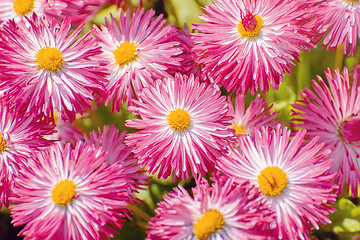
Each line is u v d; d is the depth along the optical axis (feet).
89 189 1.52
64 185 1.52
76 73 1.58
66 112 1.60
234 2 1.62
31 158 1.57
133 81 1.65
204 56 1.61
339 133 1.60
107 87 1.66
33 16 1.62
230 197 1.49
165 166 1.58
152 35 1.66
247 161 1.54
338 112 1.60
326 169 1.51
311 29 1.62
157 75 1.64
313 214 1.51
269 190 1.51
